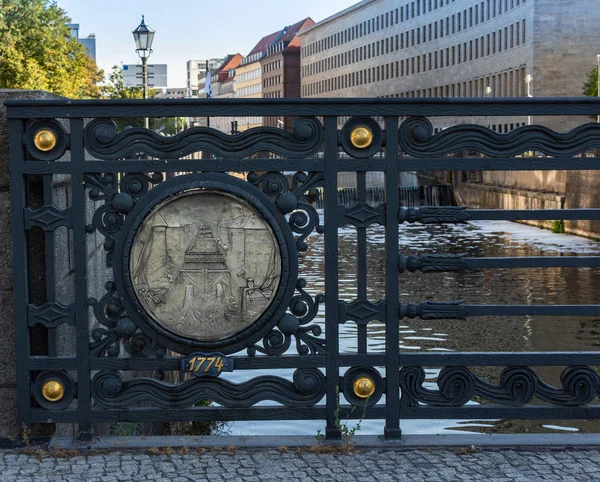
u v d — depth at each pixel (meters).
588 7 84.94
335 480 4.67
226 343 5.03
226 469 4.83
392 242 5.05
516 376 5.20
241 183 4.99
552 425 13.11
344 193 68.31
